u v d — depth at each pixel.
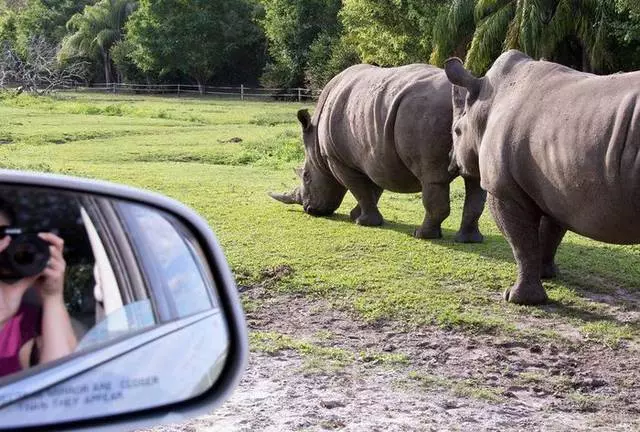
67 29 71.56
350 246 9.32
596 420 4.86
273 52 50.94
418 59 30.66
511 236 7.24
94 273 2.07
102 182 2.15
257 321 6.79
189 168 16.27
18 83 49.59
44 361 1.98
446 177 9.30
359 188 10.62
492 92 7.43
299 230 10.20
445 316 6.75
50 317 2.01
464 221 9.62
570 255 9.18
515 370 5.75
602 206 6.15
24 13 74.06
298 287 7.66
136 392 2.05
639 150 5.85
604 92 6.24
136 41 58.75
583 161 6.18
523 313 7.07
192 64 58.09
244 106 41.78
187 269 2.23
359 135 9.95
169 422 2.09
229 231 10.03
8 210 2.02
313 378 5.37
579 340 6.39
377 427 4.54
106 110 31.94
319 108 11.01
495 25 24.62
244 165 17.52
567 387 5.44
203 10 57.59
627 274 8.44
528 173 6.80
